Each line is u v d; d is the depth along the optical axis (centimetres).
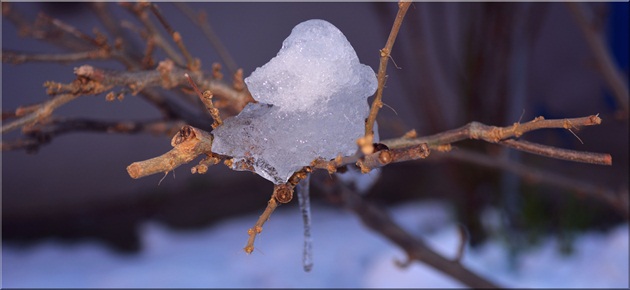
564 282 118
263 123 46
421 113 123
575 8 86
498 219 135
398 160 46
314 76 47
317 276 128
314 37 47
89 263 153
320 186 74
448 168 136
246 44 192
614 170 167
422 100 120
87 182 193
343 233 155
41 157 190
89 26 167
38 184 189
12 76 177
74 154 192
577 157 48
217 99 61
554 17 194
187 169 199
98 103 183
